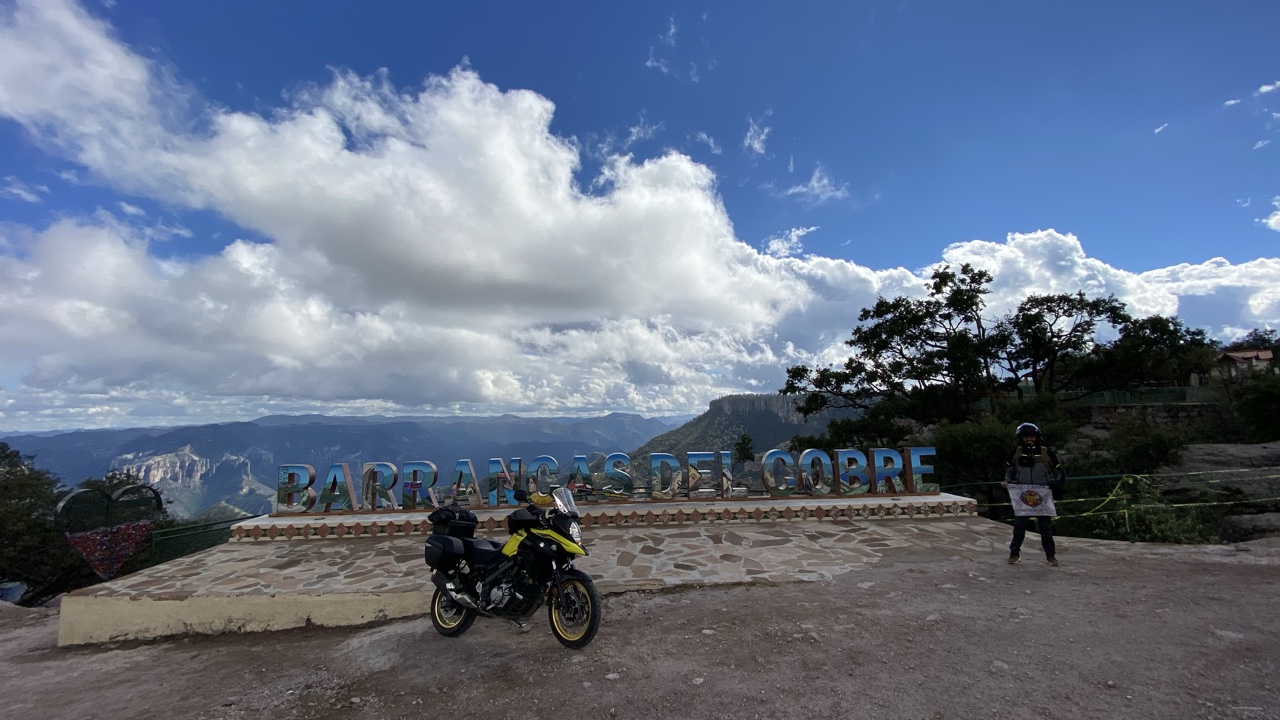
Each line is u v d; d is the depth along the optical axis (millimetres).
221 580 7621
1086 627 5211
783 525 10797
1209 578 6719
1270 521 12117
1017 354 29609
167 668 5785
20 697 5195
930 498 12000
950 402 28297
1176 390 34438
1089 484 18094
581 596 5137
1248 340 56281
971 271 28078
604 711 3973
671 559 8422
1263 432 25422
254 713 4414
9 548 20328
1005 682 4129
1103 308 28891
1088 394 31641
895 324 28438
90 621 6891
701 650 4984
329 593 6953
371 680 4836
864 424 29109
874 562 8203
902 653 4746
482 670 4832
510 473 11836
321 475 11719
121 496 10047
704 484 12266
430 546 5684
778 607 6141
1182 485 18281
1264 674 4105
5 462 24594
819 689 4145
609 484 12039
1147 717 3582
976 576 7270
